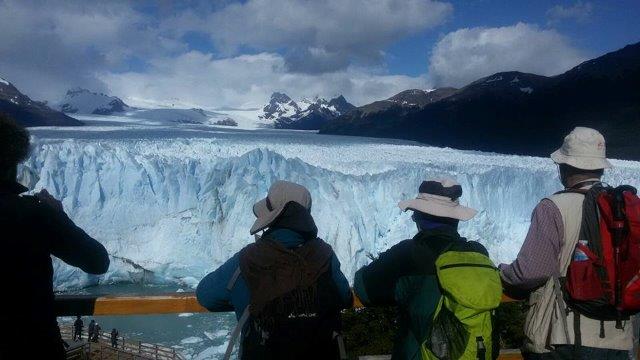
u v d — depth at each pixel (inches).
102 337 475.5
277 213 74.7
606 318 77.5
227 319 565.3
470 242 77.8
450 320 71.6
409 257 77.1
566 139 85.8
